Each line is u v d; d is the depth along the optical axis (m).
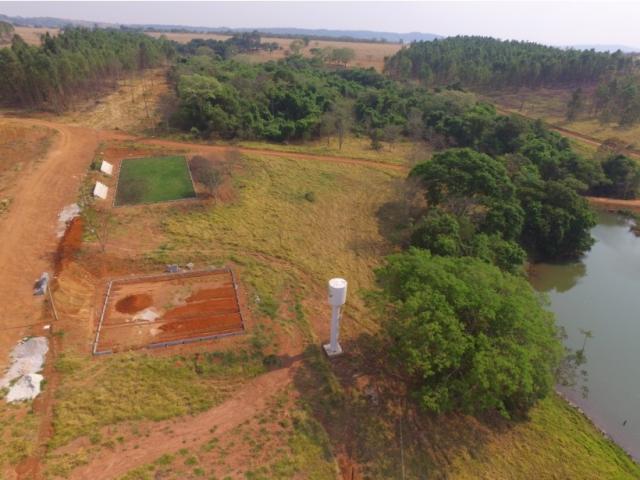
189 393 24.00
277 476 20.55
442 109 86.88
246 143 66.75
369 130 80.12
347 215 48.16
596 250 51.66
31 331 26.27
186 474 19.97
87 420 21.58
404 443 23.30
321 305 32.66
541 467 23.39
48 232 36.66
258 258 37.03
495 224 43.62
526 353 22.75
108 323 28.05
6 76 67.75
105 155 55.56
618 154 67.94
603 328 37.28
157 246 36.72
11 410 21.62
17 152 52.56
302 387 25.23
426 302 23.88
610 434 27.14
